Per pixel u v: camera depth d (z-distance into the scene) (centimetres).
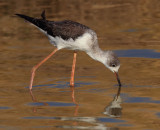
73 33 1314
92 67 1532
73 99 1196
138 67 1495
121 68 1493
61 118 1040
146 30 1920
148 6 2284
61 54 1708
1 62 1569
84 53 1727
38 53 1684
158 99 1173
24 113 1080
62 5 2288
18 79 1389
